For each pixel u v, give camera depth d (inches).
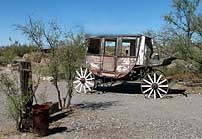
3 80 396.2
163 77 749.9
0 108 549.3
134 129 432.1
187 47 953.5
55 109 512.1
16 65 430.0
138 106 615.2
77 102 650.2
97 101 670.5
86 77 801.6
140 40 768.3
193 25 957.2
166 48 977.5
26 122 409.4
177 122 475.2
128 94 783.7
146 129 432.8
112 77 788.0
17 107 401.7
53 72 531.5
